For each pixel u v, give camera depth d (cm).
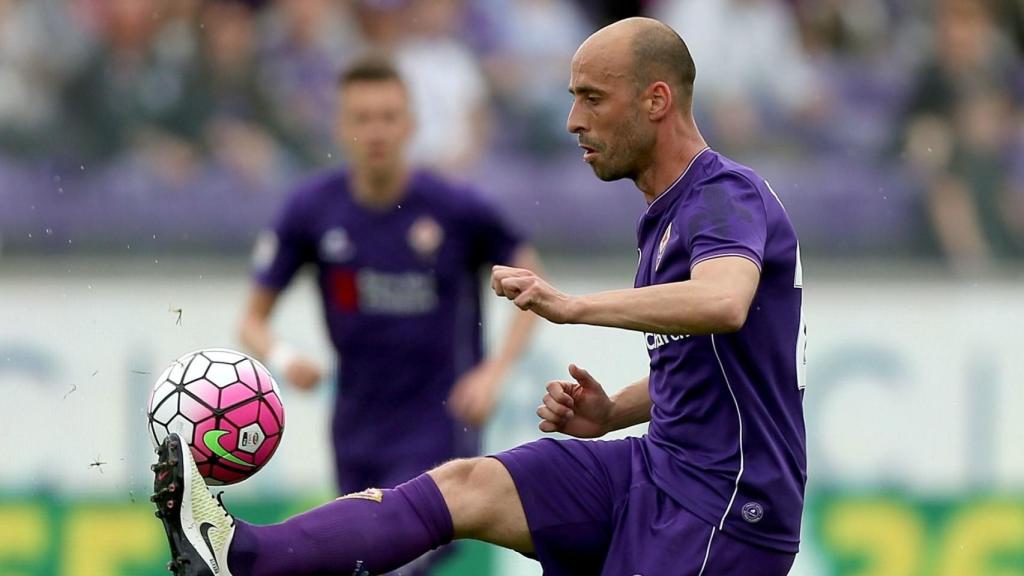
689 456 1625
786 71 3659
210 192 3334
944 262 3381
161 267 3186
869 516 3017
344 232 2553
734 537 1603
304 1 3572
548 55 3675
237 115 3444
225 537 1580
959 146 3506
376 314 2555
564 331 2969
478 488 1662
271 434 1731
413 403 2561
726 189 1580
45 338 2933
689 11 3716
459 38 3656
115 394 2934
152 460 2930
